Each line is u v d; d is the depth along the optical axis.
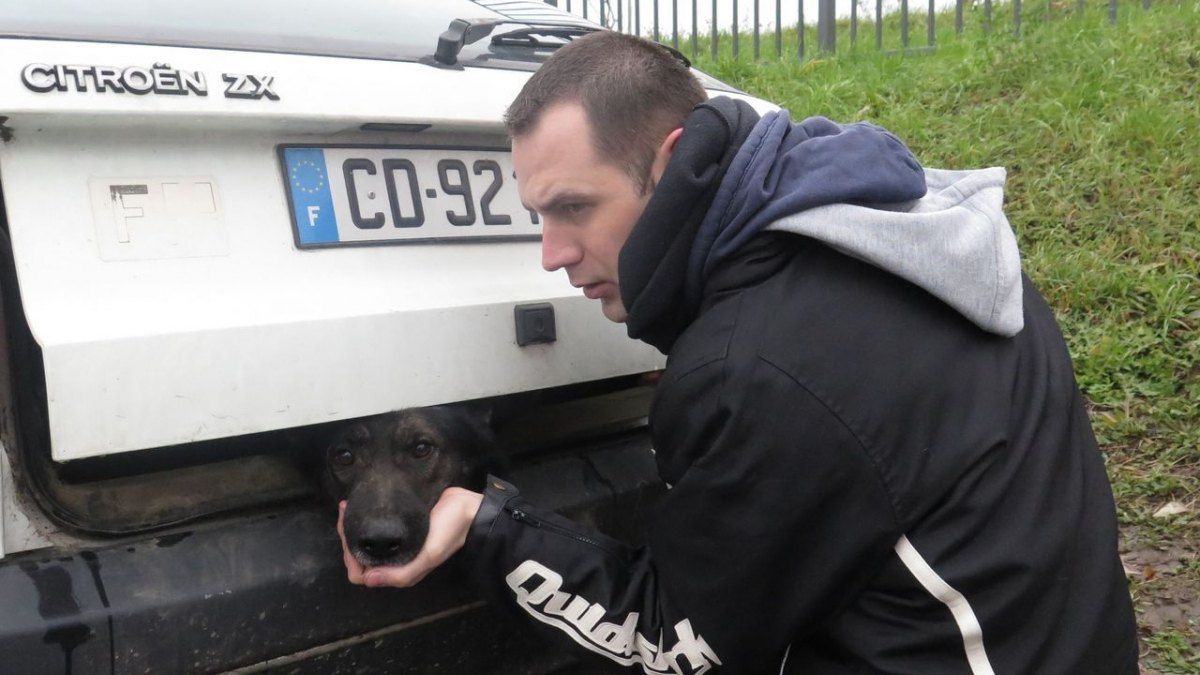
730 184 1.72
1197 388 3.77
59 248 1.72
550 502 2.20
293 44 2.15
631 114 1.79
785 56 7.88
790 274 1.72
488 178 2.23
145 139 1.83
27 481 1.72
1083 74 5.89
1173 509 3.38
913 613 1.66
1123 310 4.21
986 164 5.32
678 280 1.78
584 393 2.55
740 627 1.75
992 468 1.67
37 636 1.59
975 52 6.71
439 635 2.02
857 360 1.65
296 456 2.09
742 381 1.64
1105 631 1.73
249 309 1.83
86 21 1.94
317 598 1.87
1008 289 1.74
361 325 1.92
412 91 2.09
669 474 1.84
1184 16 6.34
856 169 1.71
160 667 1.70
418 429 2.21
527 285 2.19
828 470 1.62
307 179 1.99
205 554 1.81
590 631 1.91
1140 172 4.95
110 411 1.68
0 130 1.70
